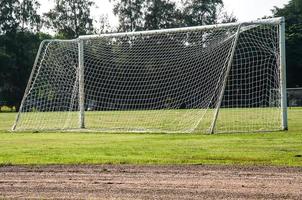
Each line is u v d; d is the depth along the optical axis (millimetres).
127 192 12484
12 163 17875
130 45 50500
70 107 47906
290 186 12836
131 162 17625
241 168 15773
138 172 15492
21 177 15031
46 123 43875
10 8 121625
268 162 16984
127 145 23719
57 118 49125
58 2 127688
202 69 43344
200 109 48719
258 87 50562
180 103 52312
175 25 129625
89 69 55312
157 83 53250
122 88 56062
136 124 41469
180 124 39719
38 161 18359
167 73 51594
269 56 46469
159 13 129250
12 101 116312
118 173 15406
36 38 122500
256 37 40250
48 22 128000
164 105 54031
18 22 123375
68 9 128250
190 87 48438
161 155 19469
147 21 129750
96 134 31406
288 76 112500
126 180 14172
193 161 17547
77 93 47125
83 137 29047
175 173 15148
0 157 19641
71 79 47312
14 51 119688
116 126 39656
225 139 25734
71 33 127688
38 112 50219
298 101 89500
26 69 118375
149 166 16609
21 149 22656
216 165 16484
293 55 111250
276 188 12602
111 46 51156
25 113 50625
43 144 24984
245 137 26609
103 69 55281
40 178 14812
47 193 12578
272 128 32688
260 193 12031
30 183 14016
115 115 53812
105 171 15836
